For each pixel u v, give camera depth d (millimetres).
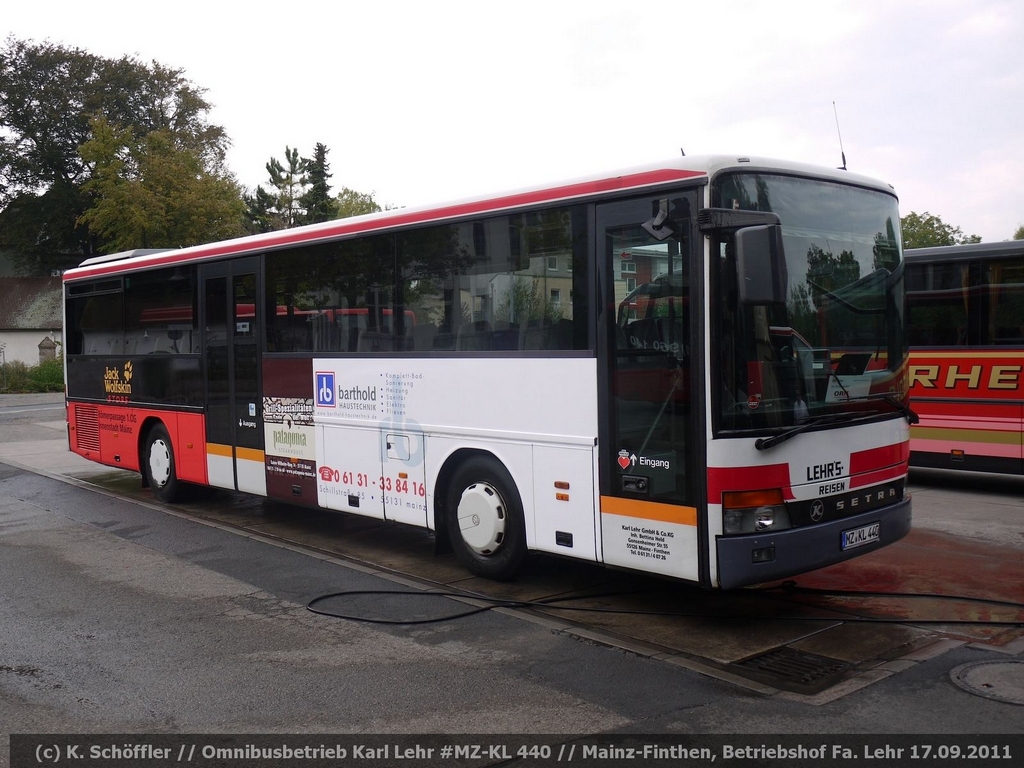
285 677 5703
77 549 9586
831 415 6434
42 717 5125
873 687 5402
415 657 6047
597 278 6711
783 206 6367
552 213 7047
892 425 6941
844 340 6645
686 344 6121
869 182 7008
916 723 4875
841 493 6488
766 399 6102
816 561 6227
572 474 6938
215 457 11031
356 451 8992
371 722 4992
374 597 7559
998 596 7305
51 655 6188
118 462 13125
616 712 5074
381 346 8633
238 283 10469
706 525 6016
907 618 6777
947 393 12219
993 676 5559
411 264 8297
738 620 6797
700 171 6051
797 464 6207
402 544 9672
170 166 52469
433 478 8164
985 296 11883
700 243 6020
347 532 10336
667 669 5758
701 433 6020
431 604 7324
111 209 51625
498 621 6828
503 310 7453
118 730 4934
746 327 6043
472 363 7730
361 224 8781
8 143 59875
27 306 62625
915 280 12531
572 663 5891
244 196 73438
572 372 6906
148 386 12266
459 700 5285
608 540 6691
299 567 8656
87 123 57812
